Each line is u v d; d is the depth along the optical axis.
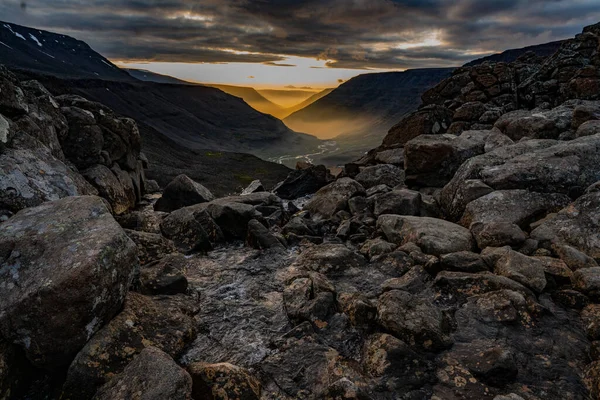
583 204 4.97
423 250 5.04
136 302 3.90
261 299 4.59
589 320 3.72
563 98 10.55
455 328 3.81
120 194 8.07
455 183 6.49
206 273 5.19
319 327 4.00
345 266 5.04
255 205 7.55
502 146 7.06
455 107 12.70
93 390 3.18
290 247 5.97
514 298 3.93
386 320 3.75
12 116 5.99
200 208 6.95
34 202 4.83
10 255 3.57
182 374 2.93
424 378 3.33
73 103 8.51
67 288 3.25
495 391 3.22
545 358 3.46
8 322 3.22
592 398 3.12
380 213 6.52
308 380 3.43
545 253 4.72
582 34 11.98
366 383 3.30
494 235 4.91
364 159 11.23
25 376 3.39
